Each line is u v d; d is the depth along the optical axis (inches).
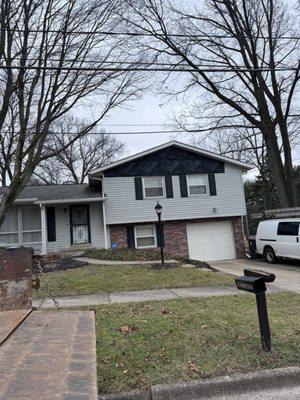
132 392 150.3
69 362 97.3
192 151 797.2
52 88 323.3
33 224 738.8
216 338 205.6
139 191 767.1
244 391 157.6
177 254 773.3
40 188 824.9
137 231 768.3
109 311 274.7
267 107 842.8
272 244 668.7
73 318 143.9
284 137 839.1
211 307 278.1
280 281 441.1
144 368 169.8
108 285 387.9
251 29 816.9
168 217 772.6
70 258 621.3
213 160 808.3
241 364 172.9
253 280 188.5
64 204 749.9
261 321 189.0
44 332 124.0
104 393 149.7
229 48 837.8
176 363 174.7
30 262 158.1
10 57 301.9
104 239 748.6
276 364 172.4
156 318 247.6
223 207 799.1
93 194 765.3
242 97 863.7
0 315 143.2
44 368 93.7
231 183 812.0
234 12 818.2
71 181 1502.2
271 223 679.7
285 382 162.1
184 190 787.4
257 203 1590.8
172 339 204.7
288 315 255.1
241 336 208.7
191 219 786.2
